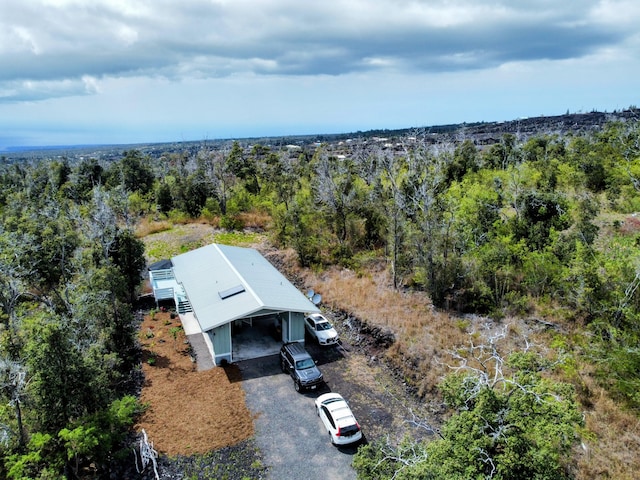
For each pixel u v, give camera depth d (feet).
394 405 63.41
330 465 52.65
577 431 48.85
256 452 54.70
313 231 126.21
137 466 52.08
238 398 65.05
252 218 165.68
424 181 97.86
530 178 115.75
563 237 82.53
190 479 50.01
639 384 52.85
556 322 71.10
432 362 68.08
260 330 87.30
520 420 36.01
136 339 81.00
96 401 52.39
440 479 34.71
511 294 78.02
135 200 181.68
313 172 158.51
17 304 85.40
